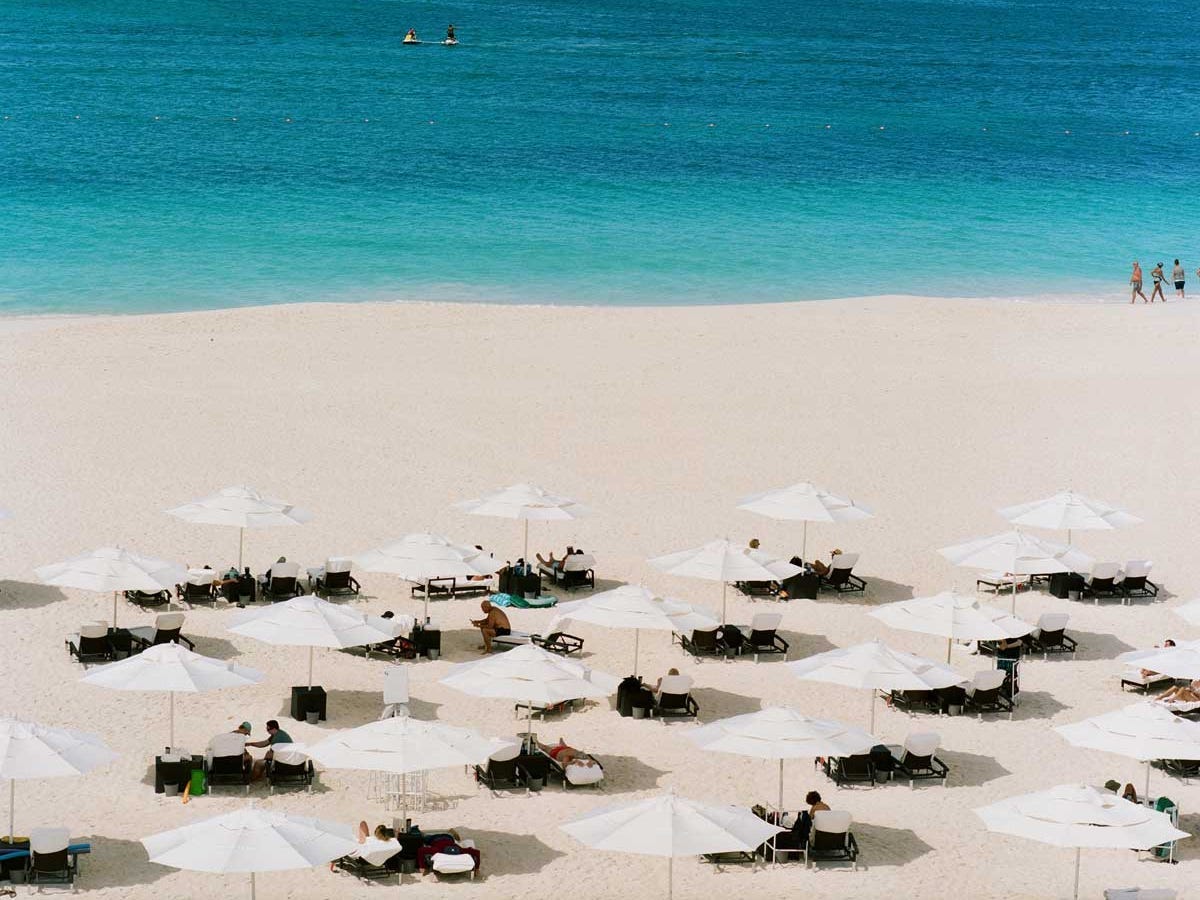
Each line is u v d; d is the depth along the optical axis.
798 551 34.81
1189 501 38.81
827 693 27.38
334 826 18.72
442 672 27.67
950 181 100.56
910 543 35.66
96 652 27.02
